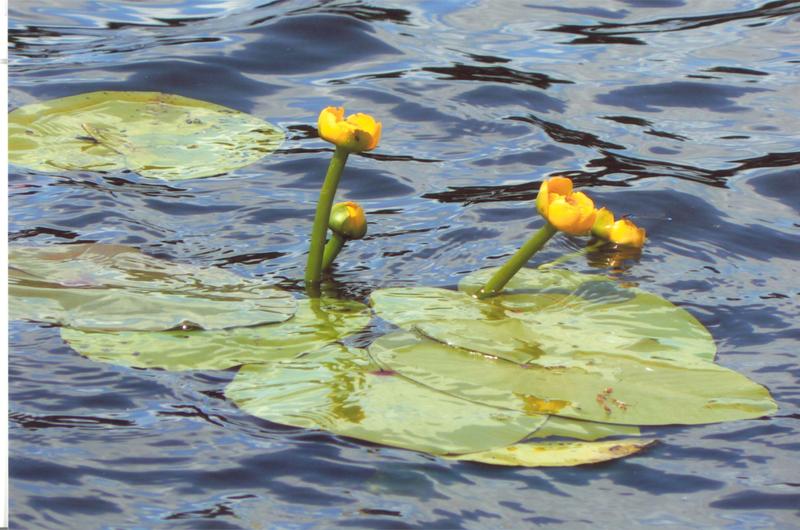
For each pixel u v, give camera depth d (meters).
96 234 4.48
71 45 6.72
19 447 3.08
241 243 4.53
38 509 2.83
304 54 6.70
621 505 2.91
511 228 4.77
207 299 3.93
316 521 2.82
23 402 3.29
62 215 4.61
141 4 7.60
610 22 7.48
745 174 5.38
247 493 2.92
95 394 3.34
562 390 3.38
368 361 3.54
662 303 4.03
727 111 6.13
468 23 7.38
